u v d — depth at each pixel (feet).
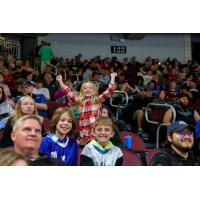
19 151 7.11
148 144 16.85
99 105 12.85
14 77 23.93
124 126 15.56
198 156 12.45
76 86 27.50
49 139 9.21
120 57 44.29
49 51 34.86
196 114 17.58
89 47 42.98
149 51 45.34
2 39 37.17
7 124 10.47
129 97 22.31
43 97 17.75
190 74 34.04
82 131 12.39
